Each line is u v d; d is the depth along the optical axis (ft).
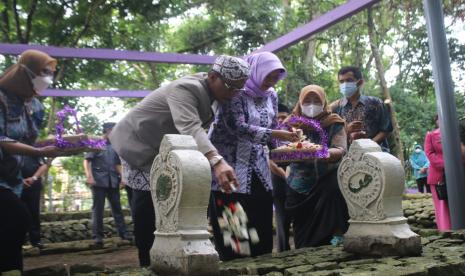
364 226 10.17
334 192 12.21
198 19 41.55
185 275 7.75
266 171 11.53
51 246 23.20
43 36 32.55
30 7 30.91
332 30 37.76
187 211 8.04
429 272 8.13
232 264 9.75
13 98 9.84
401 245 9.53
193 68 46.29
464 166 14.37
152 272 8.69
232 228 11.16
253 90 11.28
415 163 31.94
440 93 13.85
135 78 46.83
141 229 10.52
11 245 9.54
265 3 38.29
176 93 9.59
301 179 12.70
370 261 9.24
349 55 42.37
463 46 32.55
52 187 51.60
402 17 35.14
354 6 16.37
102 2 31.09
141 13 32.24
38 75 9.91
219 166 8.80
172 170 8.17
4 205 9.36
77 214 28.45
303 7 42.16
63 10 31.83
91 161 23.53
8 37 32.42
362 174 10.19
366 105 14.76
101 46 34.63
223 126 11.26
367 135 14.70
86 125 43.98
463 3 27.02
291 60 38.96
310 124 12.28
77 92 27.48
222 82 9.79
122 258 21.02
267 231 11.63
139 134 10.02
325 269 8.92
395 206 9.97
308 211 12.79
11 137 9.76
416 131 40.32
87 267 9.83
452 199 13.60
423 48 34.42
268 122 11.58
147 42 35.04
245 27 39.01
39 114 10.81
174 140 8.34
